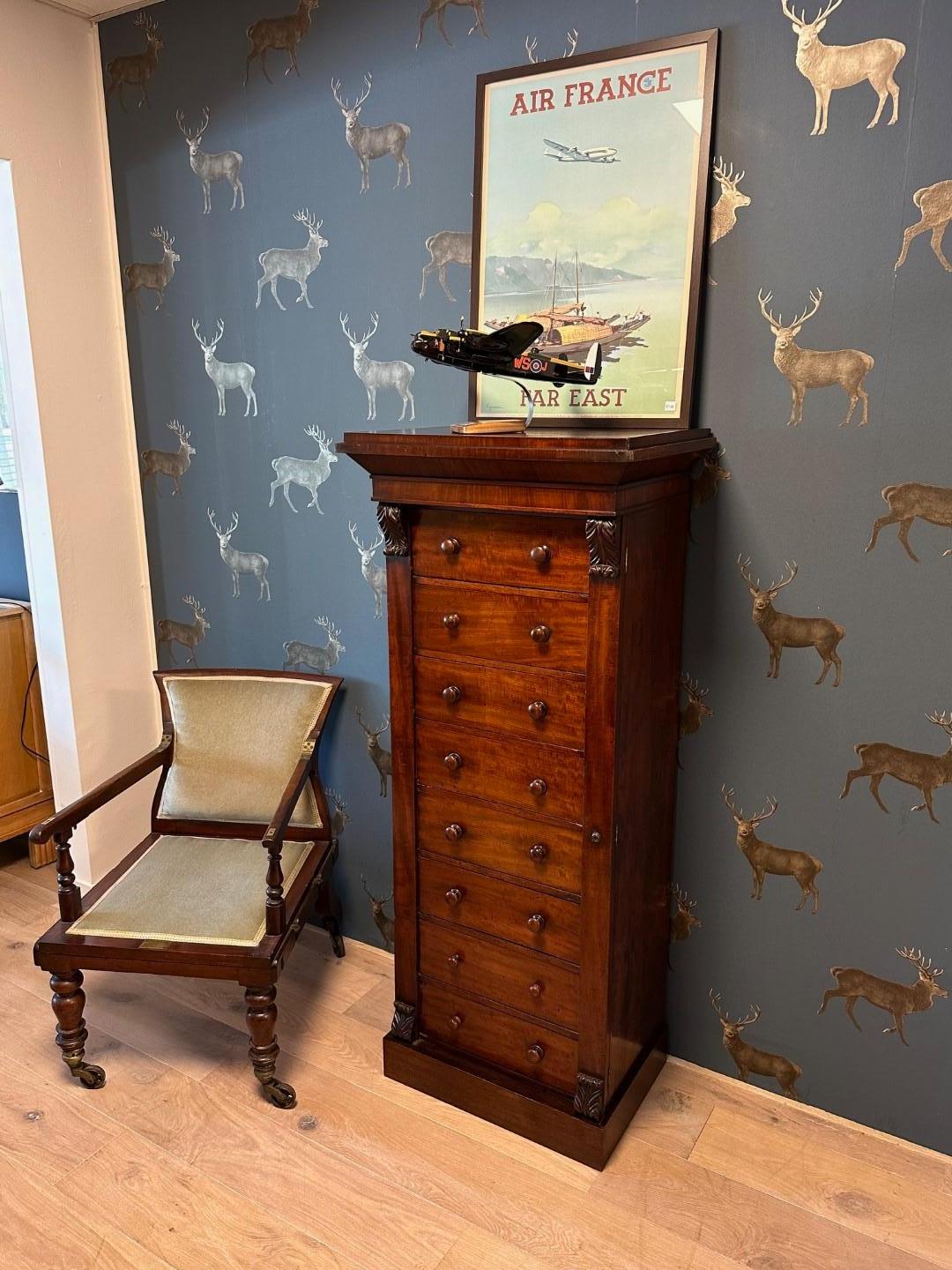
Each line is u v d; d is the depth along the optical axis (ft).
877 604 5.45
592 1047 5.72
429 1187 5.69
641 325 5.72
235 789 7.63
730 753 6.08
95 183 8.02
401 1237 5.34
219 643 8.66
